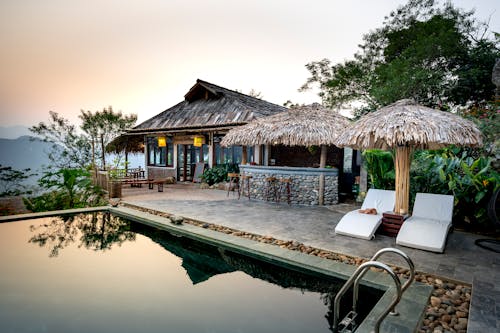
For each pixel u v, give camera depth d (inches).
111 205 347.6
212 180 546.9
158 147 689.6
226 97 626.2
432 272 150.9
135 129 684.7
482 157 252.7
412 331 96.4
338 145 235.3
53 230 267.9
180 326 113.4
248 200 395.5
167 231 254.4
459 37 587.2
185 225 252.7
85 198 365.4
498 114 281.7
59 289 147.2
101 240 241.3
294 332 109.1
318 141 344.8
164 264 187.3
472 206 243.8
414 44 606.2
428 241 186.2
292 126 366.9
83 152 821.2
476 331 96.7
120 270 175.6
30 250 211.9
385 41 764.0
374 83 640.4
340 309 126.2
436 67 607.5
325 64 776.9
